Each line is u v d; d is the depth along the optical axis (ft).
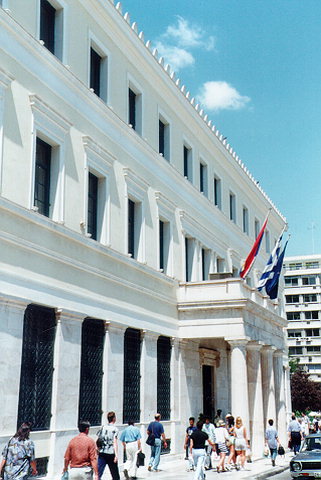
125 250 71.05
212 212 106.83
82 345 60.18
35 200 55.88
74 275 59.11
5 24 51.13
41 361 52.85
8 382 46.75
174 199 89.97
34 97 54.19
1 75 49.88
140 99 80.94
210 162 108.78
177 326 85.20
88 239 61.41
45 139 57.47
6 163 49.90
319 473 52.90
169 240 86.79
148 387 73.36
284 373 149.38
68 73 60.80
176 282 86.22
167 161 86.69
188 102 95.20
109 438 45.73
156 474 61.77
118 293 68.39
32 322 52.24
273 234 154.92
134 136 75.87
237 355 81.56
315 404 244.42
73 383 56.08
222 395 101.35
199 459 53.93
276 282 100.99
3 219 48.57
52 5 62.03
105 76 71.00
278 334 105.91
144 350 73.61
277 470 71.46
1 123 49.70
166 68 88.28
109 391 63.21
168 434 78.74
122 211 71.51
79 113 63.36
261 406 87.66
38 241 53.31
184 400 84.69
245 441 71.26
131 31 75.87
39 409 51.80
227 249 114.11
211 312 84.33
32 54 55.26
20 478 34.12
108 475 59.21
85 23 66.64
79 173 62.08
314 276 359.05
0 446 44.70
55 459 51.67
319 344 339.98
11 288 48.70
